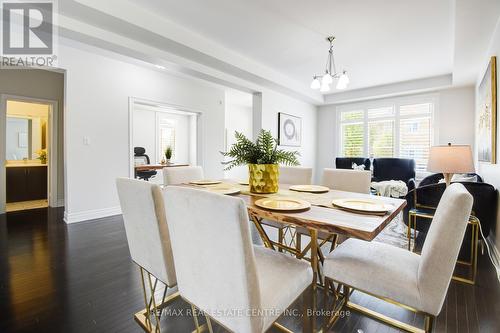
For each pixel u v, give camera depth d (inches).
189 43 117.5
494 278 81.0
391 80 192.1
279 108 209.2
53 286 74.5
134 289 73.4
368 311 63.9
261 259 51.6
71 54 134.8
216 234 35.5
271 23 109.3
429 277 42.4
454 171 96.1
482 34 105.4
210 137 206.4
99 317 61.1
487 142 116.9
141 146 284.0
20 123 214.2
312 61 152.9
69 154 136.2
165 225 48.5
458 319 61.2
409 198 112.3
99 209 147.5
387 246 59.6
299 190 80.1
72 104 136.0
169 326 58.4
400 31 114.6
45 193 200.4
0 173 154.5
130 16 96.8
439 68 164.6
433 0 91.7
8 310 63.2
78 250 101.0
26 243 108.0
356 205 58.4
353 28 112.5
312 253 59.2
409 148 210.7
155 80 170.9
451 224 40.9
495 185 102.5
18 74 158.9
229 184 94.0
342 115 248.1
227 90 225.1
